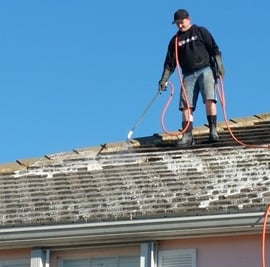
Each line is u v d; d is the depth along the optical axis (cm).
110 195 1748
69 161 1930
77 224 1647
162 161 1872
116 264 1667
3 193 1819
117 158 1917
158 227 1623
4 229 1666
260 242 1620
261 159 1816
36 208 1734
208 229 1614
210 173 1784
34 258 1669
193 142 1958
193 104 1980
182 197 1695
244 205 1619
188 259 1636
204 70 1966
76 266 1680
